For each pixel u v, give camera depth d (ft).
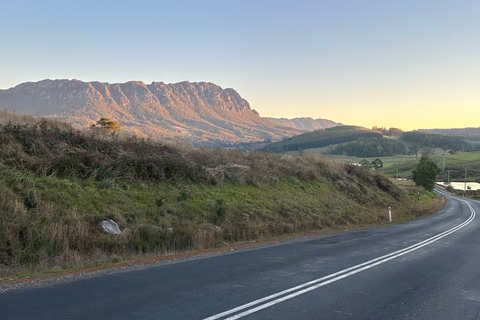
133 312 16.63
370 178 121.08
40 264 28.04
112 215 39.58
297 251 36.81
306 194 79.82
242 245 41.09
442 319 17.51
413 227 68.39
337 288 22.41
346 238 48.67
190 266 28.09
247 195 63.77
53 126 55.57
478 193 278.26
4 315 15.84
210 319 15.96
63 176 43.91
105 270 26.14
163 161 57.31
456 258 35.24
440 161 488.85
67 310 16.70
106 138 58.65
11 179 37.78
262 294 20.35
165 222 42.75
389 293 21.79
